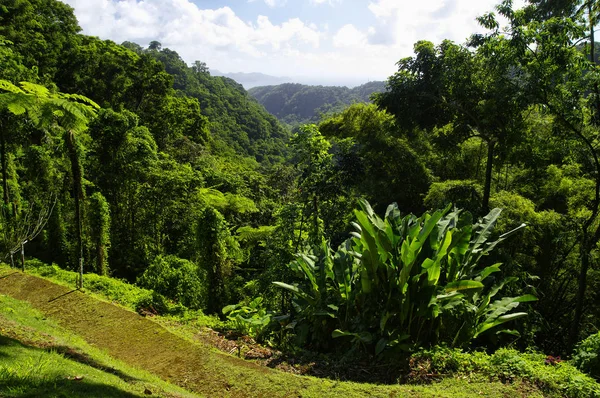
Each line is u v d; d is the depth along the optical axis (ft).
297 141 31.86
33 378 10.79
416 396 14.69
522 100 28.04
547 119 32.40
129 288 31.32
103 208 36.45
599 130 29.07
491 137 33.76
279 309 29.68
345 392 15.30
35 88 16.89
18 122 40.37
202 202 50.70
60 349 16.05
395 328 19.69
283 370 18.44
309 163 32.42
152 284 32.53
